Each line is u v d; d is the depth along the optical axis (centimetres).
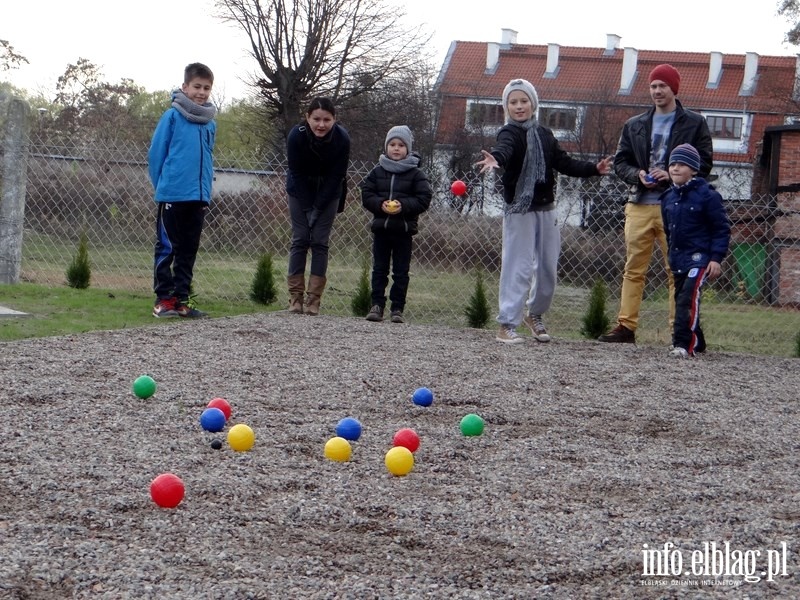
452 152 3142
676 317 827
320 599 285
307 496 382
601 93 4309
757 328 1227
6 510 353
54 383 569
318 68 3134
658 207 882
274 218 1262
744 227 1551
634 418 558
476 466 440
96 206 1315
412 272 1216
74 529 333
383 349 765
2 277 1106
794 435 532
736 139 4853
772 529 363
